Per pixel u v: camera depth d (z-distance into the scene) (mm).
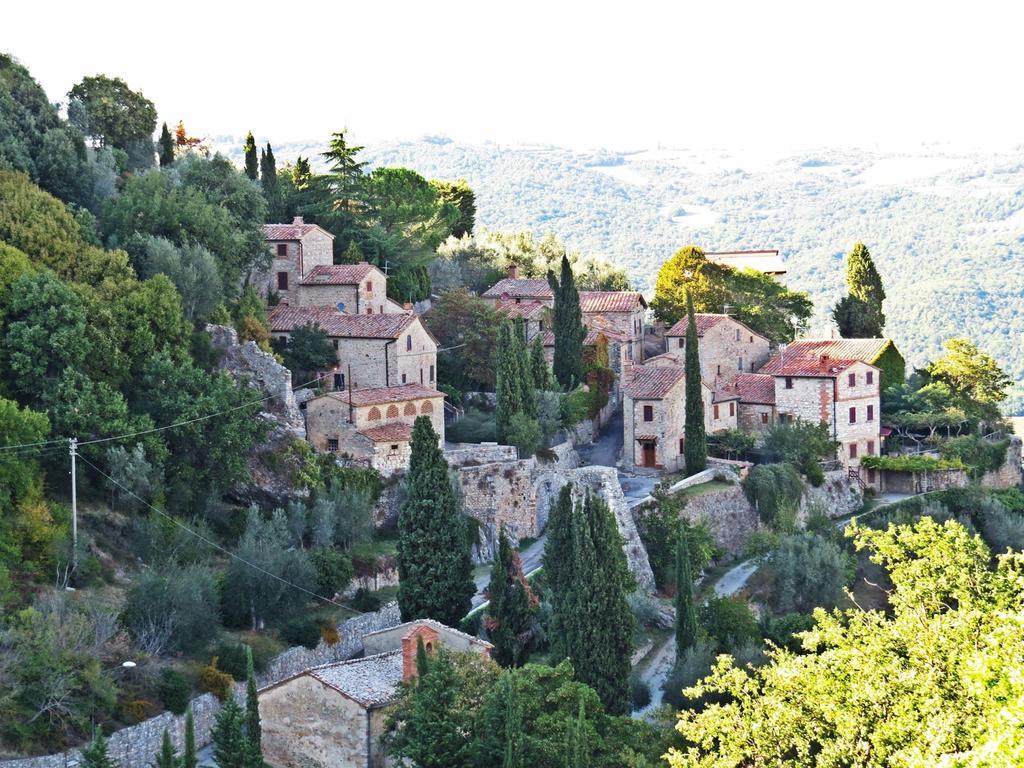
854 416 136625
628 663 83688
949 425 145500
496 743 66875
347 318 124562
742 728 56156
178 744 75188
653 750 70625
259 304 120312
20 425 84875
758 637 96562
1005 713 45656
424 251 157625
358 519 99812
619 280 185000
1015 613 56062
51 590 79875
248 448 99812
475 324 137000
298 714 73375
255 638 85438
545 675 74750
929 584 62188
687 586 90438
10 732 68688
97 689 72062
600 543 84438
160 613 80562
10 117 122625
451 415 130125
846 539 119438
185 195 119812
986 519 131625
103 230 115625
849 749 53719
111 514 90125
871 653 57125
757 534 113875
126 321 99500
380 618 93500
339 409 108500
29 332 92438
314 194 153500
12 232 102062
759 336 152375
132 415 94750
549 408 123875
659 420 127562
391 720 70812
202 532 92188
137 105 150125
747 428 139625
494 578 88938
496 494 111250
